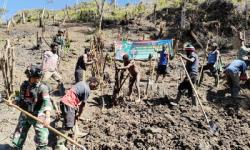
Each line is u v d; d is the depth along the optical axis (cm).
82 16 3988
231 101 1303
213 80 1612
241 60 1327
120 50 2108
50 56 1313
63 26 3506
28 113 753
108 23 3453
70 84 1534
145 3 3959
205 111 1209
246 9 2714
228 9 2758
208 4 2905
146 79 1653
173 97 1337
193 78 1218
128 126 1094
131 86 1317
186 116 1152
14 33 3100
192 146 966
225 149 977
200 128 1087
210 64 1493
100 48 1507
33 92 777
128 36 2898
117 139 1011
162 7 3612
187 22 2702
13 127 1010
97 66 1445
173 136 1025
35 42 2594
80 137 1004
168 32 2880
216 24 2617
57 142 873
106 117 1171
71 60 2045
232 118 1184
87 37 2875
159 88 1485
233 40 2405
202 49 2359
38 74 777
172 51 2103
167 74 1767
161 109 1219
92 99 1327
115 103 1275
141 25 3209
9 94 1142
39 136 785
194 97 1227
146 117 1162
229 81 1315
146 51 2119
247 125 1129
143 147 968
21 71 1669
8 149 886
